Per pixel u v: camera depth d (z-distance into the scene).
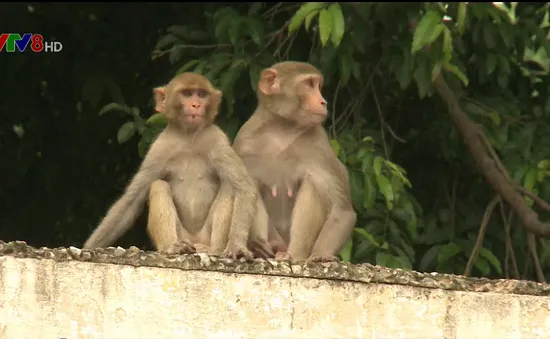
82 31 16.19
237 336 8.40
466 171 16.09
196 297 8.39
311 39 15.56
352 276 8.52
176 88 11.51
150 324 8.32
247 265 8.48
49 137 16.42
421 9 14.48
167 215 10.90
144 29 16.48
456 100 15.01
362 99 15.38
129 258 8.38
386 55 14.81
